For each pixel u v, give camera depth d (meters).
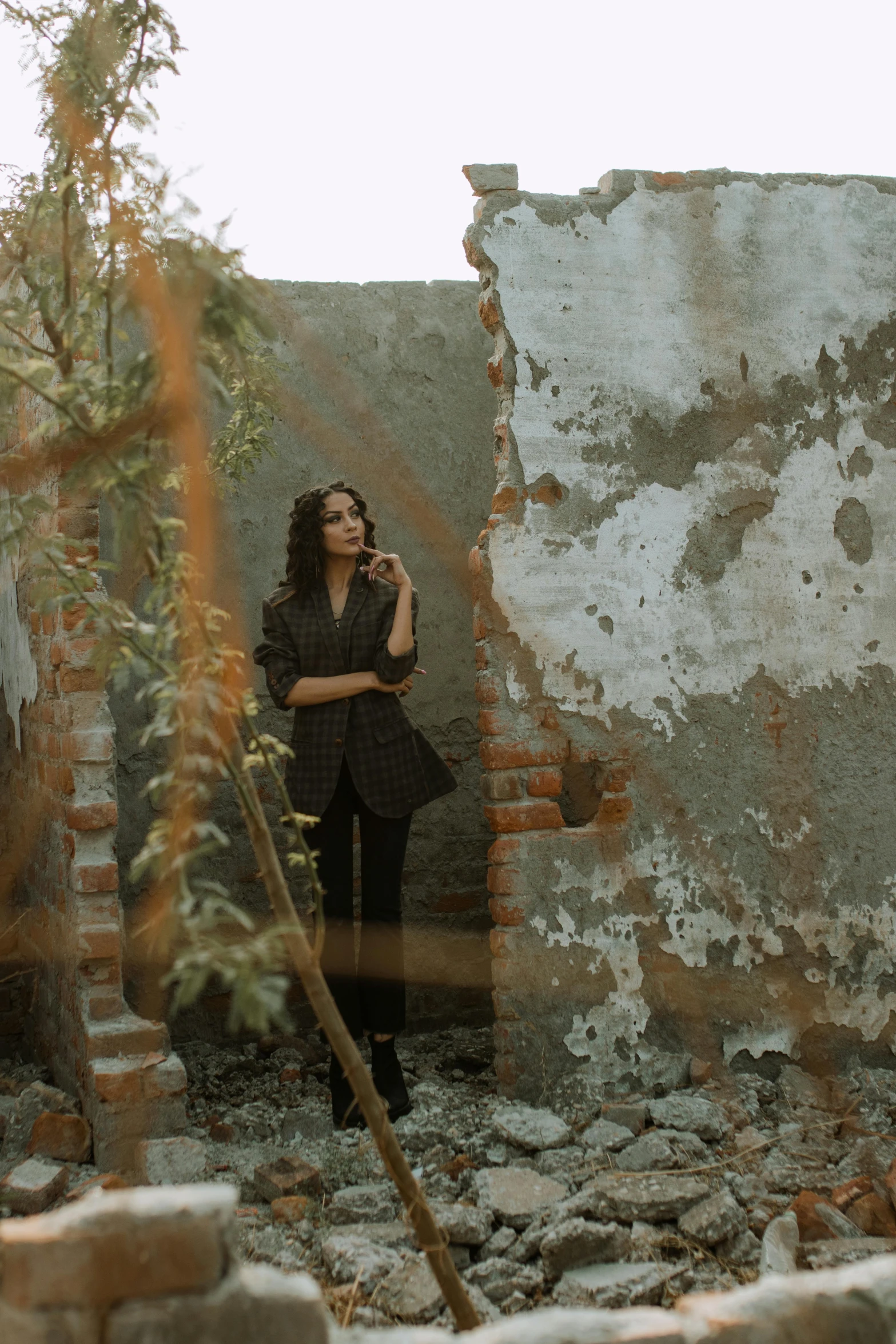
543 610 3.67
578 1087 3.42
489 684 3.62
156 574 1.80
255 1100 3.71
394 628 3.46
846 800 3.86
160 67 1.95
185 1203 1.33
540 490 3.68
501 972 3.53
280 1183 2.87
